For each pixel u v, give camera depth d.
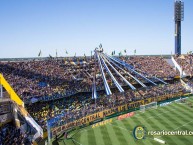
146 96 83.56
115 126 57.44
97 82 82.38
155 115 67.06
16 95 54.44
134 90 87.75
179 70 113.88
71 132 53.97
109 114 67.38
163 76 102.94
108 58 90.38
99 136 50.69
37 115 57.75
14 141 41.72
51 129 50.22
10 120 49.38
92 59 99.12
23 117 50.44
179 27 132.88
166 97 88.12
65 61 92.19
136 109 75.44
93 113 62.75
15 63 76.50
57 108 65.12
